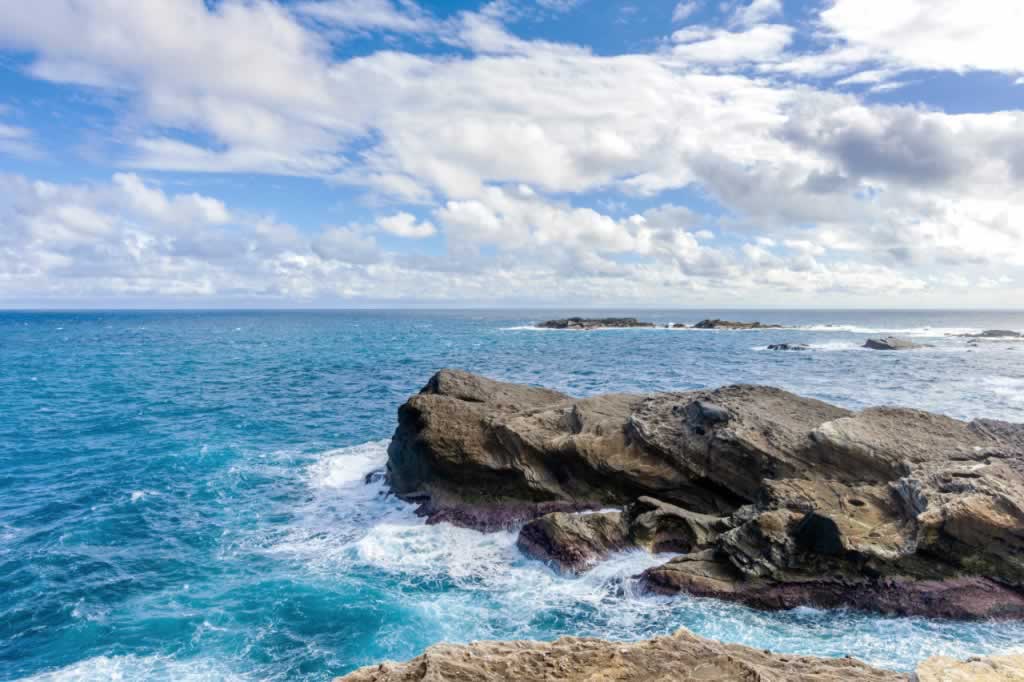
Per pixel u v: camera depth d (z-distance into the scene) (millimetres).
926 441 17266
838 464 17000
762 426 18516
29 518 19328
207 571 15945
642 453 19406
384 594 14719
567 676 8047
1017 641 12328
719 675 8070
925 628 12852
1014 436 17500
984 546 13391
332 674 11578
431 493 20562
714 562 14984
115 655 12172
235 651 12320
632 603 14406
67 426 32406
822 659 9211
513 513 19219
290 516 19969
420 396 22188
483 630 13250
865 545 13828
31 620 13461
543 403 24281
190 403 39469
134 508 20344
